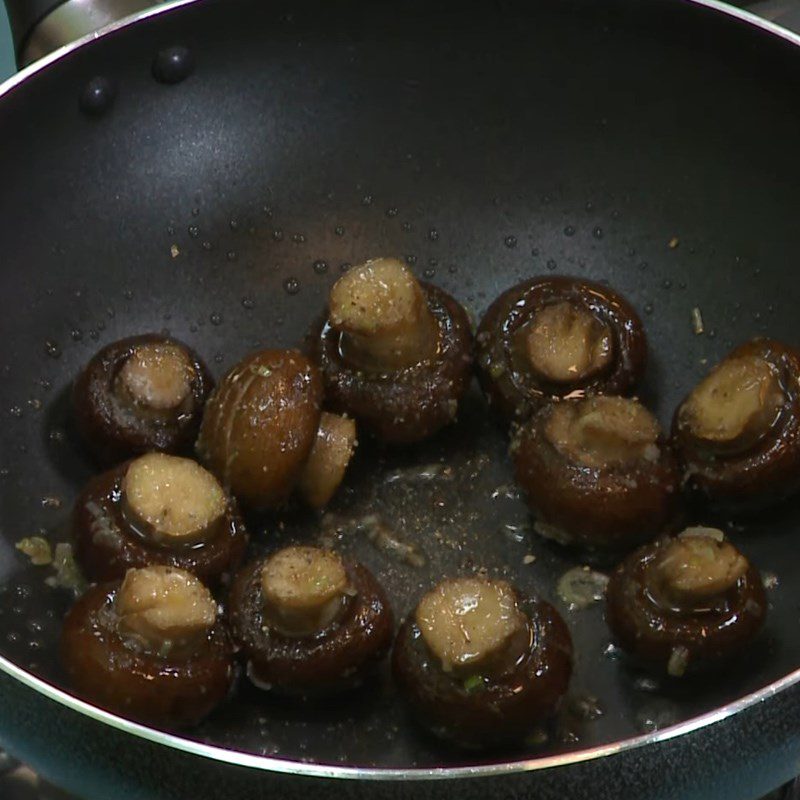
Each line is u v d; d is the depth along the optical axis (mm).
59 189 846
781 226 853
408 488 847
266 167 873
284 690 792
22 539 821
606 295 849
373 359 836
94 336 856
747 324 859
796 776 767
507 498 844
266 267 875
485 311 878
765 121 847
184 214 867
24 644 795
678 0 835
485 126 875
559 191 878
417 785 725
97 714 725
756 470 813
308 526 838
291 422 812
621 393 843
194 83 854
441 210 882
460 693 772
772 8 885
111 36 829
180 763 728
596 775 727
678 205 869
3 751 796
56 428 842
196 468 808
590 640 812
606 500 812
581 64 860
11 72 948
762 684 793
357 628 789
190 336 867
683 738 730
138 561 800
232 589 800
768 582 816
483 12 853
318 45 857
